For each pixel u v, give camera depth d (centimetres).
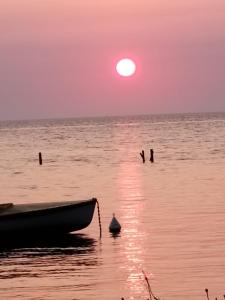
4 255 3694
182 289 2927
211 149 11800
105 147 13775
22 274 3262
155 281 3058
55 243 3978
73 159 10875
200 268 3219
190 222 4384
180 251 3566
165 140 15550
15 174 8612
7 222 4072
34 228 4122
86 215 4225
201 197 5625
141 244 3791
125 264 3375
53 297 2894
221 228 4128
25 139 19062
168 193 6003
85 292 2947
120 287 2997
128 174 8044
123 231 4212
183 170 8250
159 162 9631
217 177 7250
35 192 6562
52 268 3353
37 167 9606
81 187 6825
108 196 5994
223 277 3066
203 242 3750
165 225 4319
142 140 15962
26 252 3756
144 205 5281
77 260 3506
